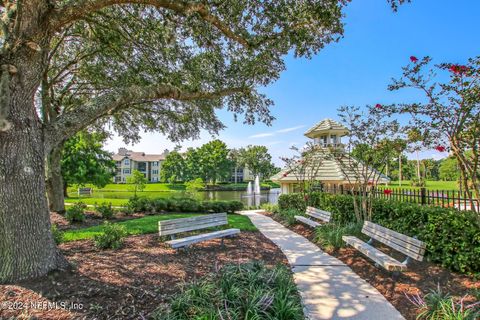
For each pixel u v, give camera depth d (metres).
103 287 3.48
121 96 4.81
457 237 4.33
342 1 4.83
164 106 9.99
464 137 4.20
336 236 6.40
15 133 3.55
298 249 6.33
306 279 4.49
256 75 7.51
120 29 6.97
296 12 5.16
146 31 6.74
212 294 3.22
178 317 2.80
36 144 3.74
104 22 6.70
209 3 4.95
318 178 12.87
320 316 3.30
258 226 9.29
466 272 4.18
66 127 4.11
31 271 3.52
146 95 5.37
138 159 75.44
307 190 11.80
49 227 3.84
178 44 6.93
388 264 4.11
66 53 9.55
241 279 3.60
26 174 3.60
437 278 4.19
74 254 4.92
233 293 3.18
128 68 8.26
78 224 8.76
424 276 4.31
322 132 14.23
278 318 2.84
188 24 5.43
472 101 3.88
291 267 5.05
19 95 3.58
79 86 10.17
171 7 4.45
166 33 6.23
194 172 54.19
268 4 5.11
